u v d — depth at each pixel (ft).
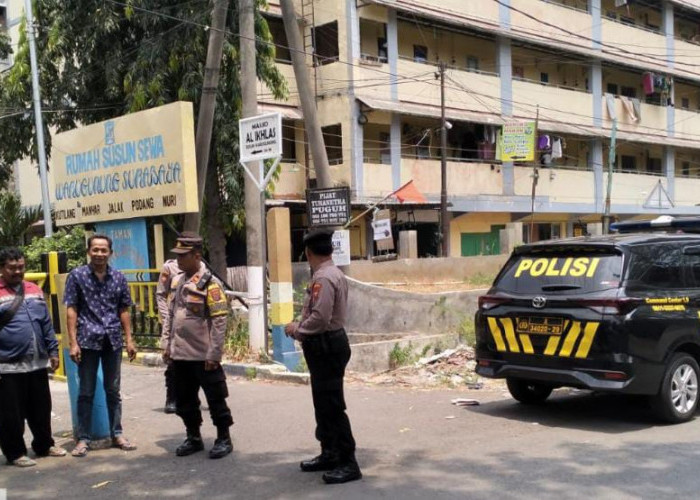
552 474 16.57
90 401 18.93
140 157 35.37
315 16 76.18
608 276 21.27
